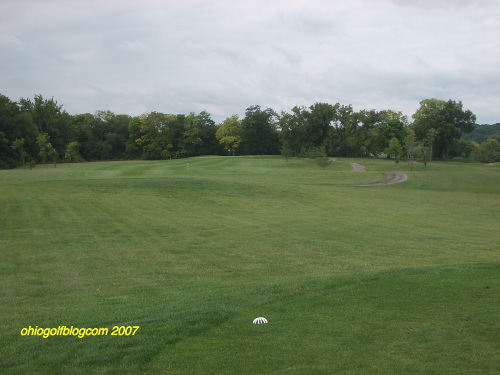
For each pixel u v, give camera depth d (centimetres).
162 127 12850
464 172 6919
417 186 5300
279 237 1814
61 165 8631
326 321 752
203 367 579
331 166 8619
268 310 816
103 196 3070
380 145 11512
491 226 2331
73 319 784
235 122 13450
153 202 2934
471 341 660
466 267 1190
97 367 580
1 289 1058
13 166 8825
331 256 1472
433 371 561
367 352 621
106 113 13600
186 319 755
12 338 690
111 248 1563
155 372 566
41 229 1875
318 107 12269
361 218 2525
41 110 10881
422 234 1969
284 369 570
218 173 6519
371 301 870
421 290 945
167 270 1266
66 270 1258
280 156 11294
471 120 12431
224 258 1428
